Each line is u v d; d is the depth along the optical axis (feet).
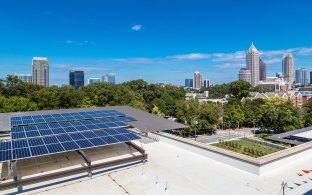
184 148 88.53
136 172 68.18
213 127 219.82
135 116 107.76
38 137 72.33
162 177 65.57
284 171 69.46
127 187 60.18
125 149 81.25
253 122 243.19
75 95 255.70
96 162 70.85
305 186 60.95
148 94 345.10
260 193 57.98
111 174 66.49
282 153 74.84
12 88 261.85
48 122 91.56
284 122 196.54
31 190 57.36
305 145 83.05
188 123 209.77
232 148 161.27
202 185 61.72
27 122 90.48
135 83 398.62
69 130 80.64
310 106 234.79
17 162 69.36
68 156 74.18
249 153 147.23
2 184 53.83
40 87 289.53
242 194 57.57
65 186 59.77
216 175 67.31
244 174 67.82
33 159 71.56
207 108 223.30
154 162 75.72
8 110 193.57
